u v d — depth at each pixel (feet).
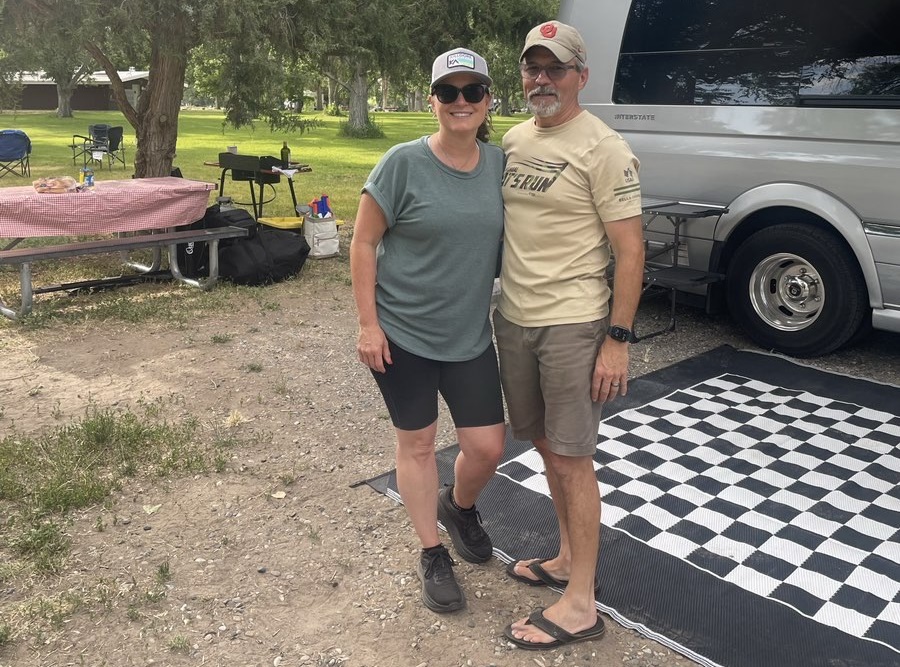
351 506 11.08
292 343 17.78
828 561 9.73
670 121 17.95
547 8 35.55
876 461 12.32
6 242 27.71
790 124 16.20
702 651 8.21
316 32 24.79
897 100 14.84
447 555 9.13
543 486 11.45
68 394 14.76
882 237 15.21
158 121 26.86
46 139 80.53
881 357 17.01
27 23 22.11
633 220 7.58
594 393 7.90
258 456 12.50
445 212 7.99
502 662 8.13
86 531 10.36
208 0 21.25
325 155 68.59
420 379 8.57
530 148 8.02
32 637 8.38
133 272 23.86
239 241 22.97
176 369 16.07
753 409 14.29
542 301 7.93
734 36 16.78
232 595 9.16
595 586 9.07
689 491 11.39
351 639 8.48
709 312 18.63
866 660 8.05
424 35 31.07
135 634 8.48
